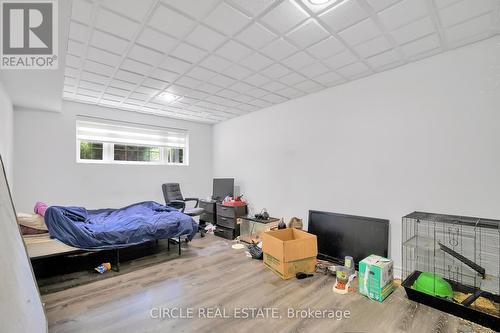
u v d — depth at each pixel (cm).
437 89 244
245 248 364
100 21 185
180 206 431
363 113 300
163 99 381
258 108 436
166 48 228
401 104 268
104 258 320
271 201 422
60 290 237
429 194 248
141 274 273
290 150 390
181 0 164
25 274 160
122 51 231
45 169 363
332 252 310
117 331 176
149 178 468
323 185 343
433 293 204
